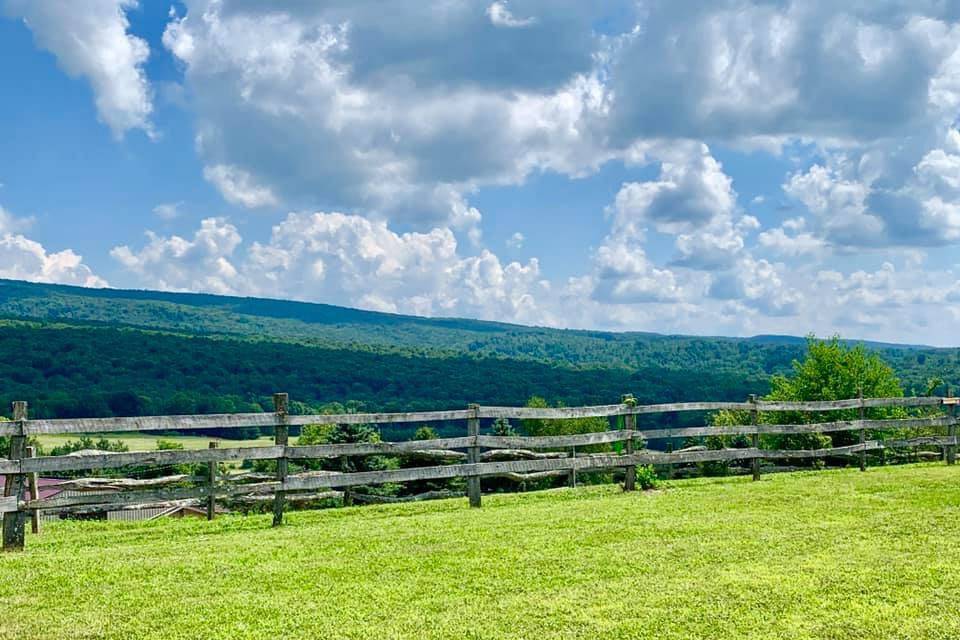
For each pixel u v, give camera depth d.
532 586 6.71
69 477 24.16
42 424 9.04
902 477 13.31
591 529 9.13
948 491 11.54
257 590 6.71
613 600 6.26
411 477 11.43
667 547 8.08
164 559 7.91
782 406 14.67
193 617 5.98
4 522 8.87
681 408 13.91
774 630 5.51
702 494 11.95
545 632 5.56
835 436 19.66
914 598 6.13
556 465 12.62
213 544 8.76
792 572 6.94
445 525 9.68
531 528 9.30
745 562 7.36
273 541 8.87
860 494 11.45
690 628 5.58
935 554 7.51
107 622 5.87
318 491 15.03
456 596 6.46
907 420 16.00
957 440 16.48
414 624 5.77
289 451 10.73
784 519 9.52
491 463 12.05
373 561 7.71
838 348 34.56
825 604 6.03
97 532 10.55
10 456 8.93
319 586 6.82
